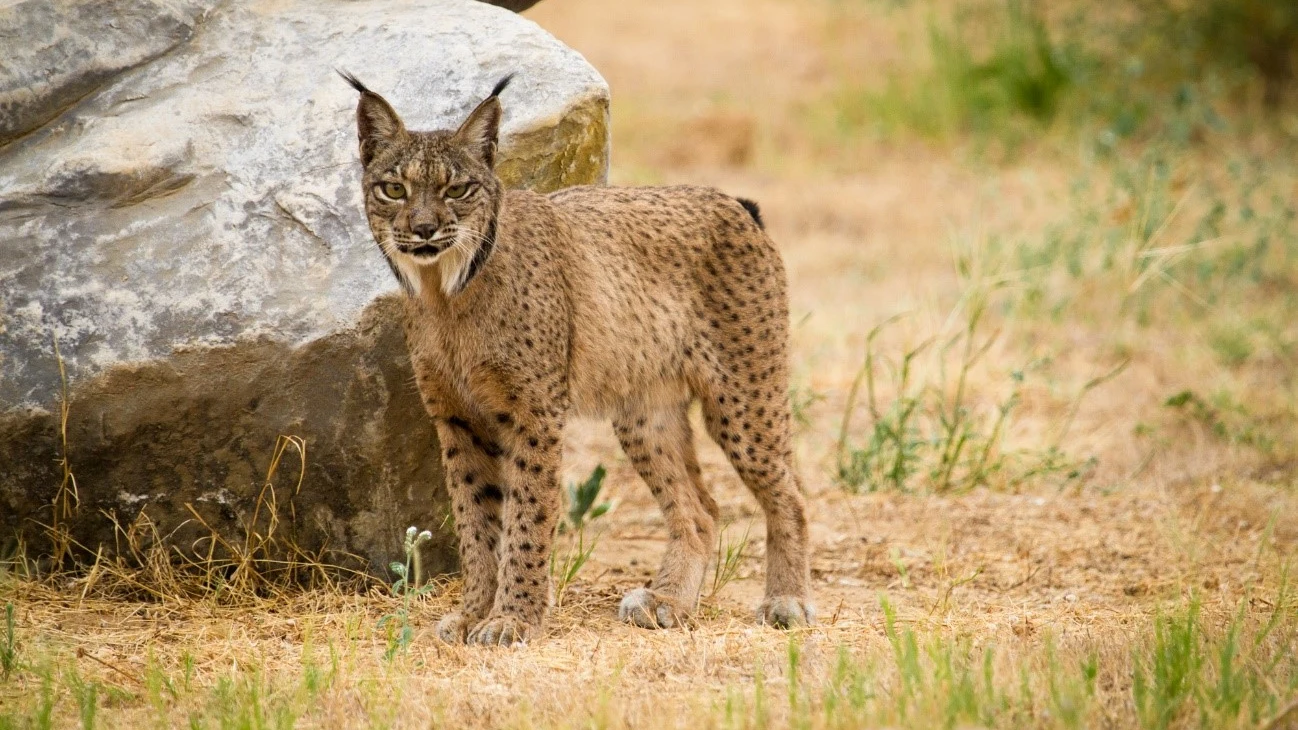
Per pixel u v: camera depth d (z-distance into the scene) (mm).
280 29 14023
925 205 31062
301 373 12414
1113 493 17234
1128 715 9258
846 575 14672
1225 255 25484
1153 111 34594
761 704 9273
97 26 13688
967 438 18469
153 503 12641
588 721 9406
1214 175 30812
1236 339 22469
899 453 17625
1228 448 18625
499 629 11719
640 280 12930
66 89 13438
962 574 14523
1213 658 10078
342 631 11914
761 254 13594
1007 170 33188
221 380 12359
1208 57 37469
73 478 12438
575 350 12438
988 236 26062
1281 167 30750
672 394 13438
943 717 9055
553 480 12109
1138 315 23875
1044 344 22953
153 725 9516
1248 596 12438
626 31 47562
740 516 16562
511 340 11766
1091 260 25875
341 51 13789
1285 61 37500
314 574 12906
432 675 10820
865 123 37438
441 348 11781
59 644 11211
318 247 12734
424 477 13008
